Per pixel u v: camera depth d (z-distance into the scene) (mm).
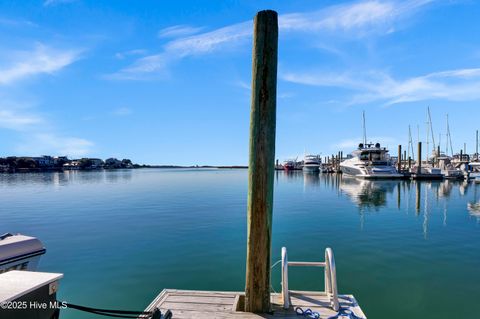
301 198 27484
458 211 19938
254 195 4301
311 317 4219
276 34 4293
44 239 12031
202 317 4234
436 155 62469
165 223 15227
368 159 50062
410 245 11250
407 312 6277
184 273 8359
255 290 4359
